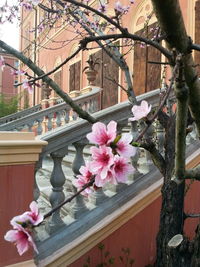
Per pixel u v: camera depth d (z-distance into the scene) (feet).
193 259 6.63
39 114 27.86
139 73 26.66
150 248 10.30
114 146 3.69
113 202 9.72
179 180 5.09
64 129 8.91
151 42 4.19
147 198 10.09
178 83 3.75
